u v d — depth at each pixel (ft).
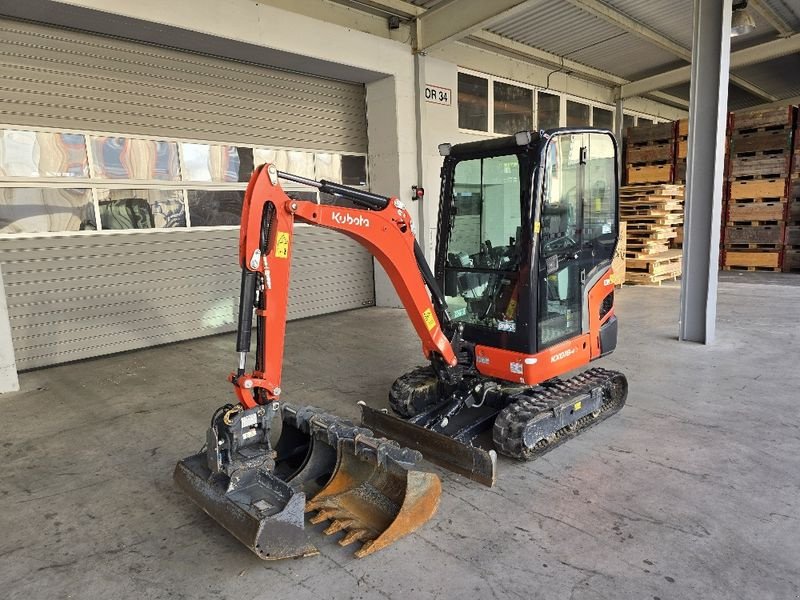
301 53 24.49
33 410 16.39
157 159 23.27
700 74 20.59
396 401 14.28
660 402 15.55
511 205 13.03
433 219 31.32
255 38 22.82
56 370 20.57
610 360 19.62
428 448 12.05
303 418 11.63
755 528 9.49
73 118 20.90
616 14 29.96
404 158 29.86
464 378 13.71
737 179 38.34
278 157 27.37
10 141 19.62
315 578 8.59
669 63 39.34
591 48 35.50
